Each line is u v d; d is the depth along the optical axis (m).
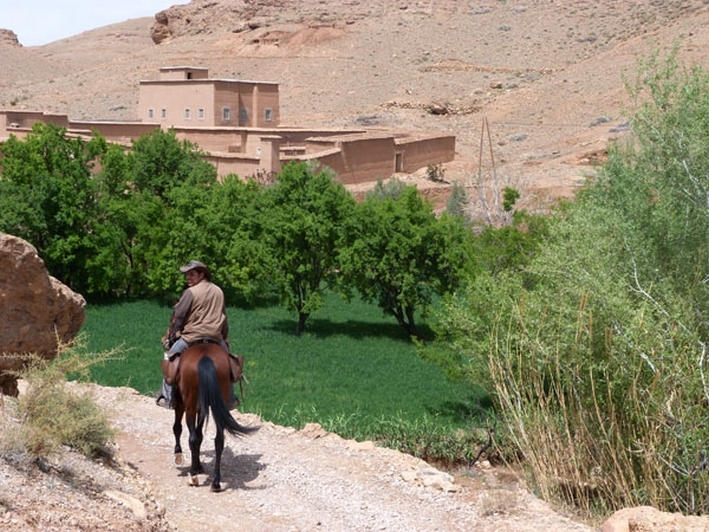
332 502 10.60
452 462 18.62
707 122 15.19
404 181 65.38
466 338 18.39
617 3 137.62
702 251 14.71
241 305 43.72
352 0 159.25
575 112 91.69
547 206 48.12
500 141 85.38
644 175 15.96
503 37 135.12
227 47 144.38
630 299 14.16
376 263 36.50
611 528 8.93
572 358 12.98
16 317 10.31
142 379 26.17
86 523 7.64
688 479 12.02
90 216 42.06
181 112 71.75
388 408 24.83
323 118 103.88
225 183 44.78
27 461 8.49
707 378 12.27
